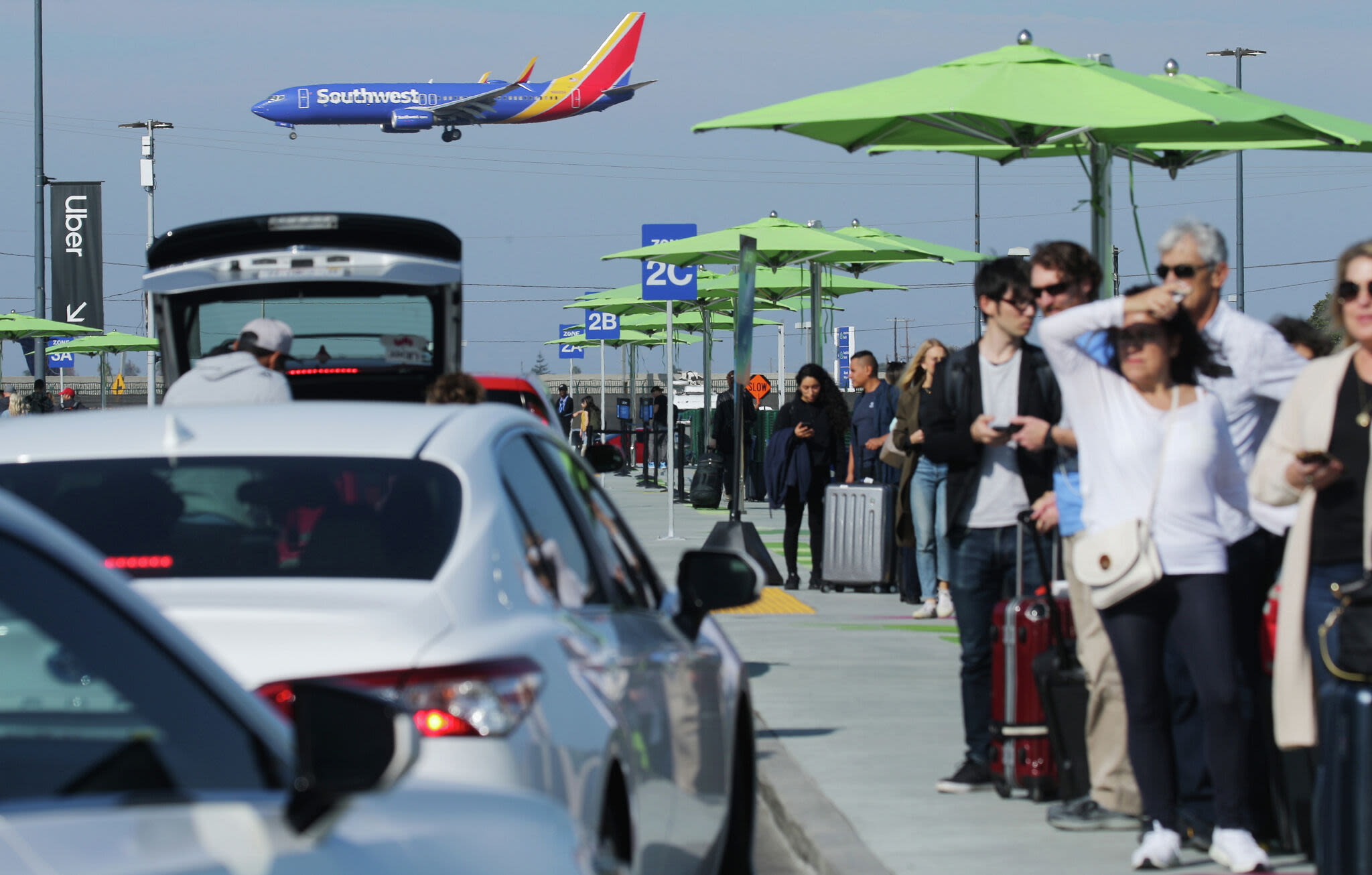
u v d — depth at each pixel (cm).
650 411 15562
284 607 1238
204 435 1552
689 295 7481
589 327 14250
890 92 3241
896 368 6012
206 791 767
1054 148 3906
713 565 1941
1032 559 2477
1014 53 3334
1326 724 1623
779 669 3925
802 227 7644
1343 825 1588
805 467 5838
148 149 17000
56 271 14688
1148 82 3306
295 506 1422
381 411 1614
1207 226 2080
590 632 1470
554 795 1210
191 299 3978
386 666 1186
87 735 806
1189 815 2202
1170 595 2003
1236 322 2139
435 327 4059
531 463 1650
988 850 2217
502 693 1204
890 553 5762
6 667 839
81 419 1620
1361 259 1772
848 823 2359
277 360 3297
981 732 2584
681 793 1655
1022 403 2419
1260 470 1892
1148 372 1977
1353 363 1836
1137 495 1983
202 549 1400
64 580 793
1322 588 1839
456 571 1333
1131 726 2048
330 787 734
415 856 721
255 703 828
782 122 3195
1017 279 2400
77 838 633
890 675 3828
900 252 7769
